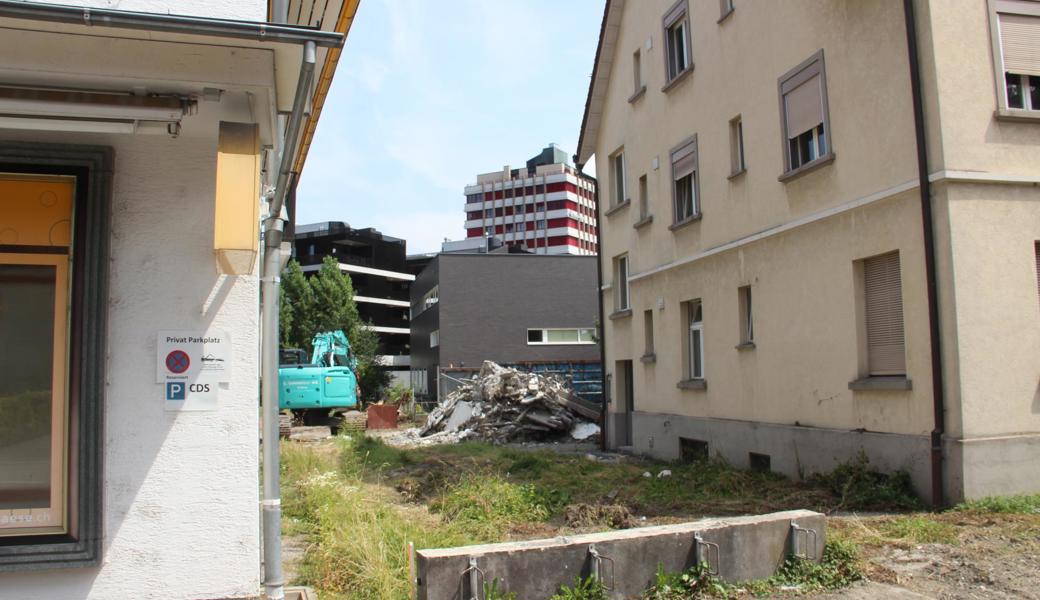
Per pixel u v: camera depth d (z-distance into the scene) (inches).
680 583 230.7
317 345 1299.2
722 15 611.2
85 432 201.3
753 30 565.6
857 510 382.0
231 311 215.6
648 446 729.6
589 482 508.7
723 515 383.9
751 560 241.6
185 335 212.2
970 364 374.0
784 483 466.3
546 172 5009.8
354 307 2502.5
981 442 368.8
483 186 5182.1
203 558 209.3
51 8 163.9
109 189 208.1
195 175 215.6
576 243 4987.7
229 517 211.6
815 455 479.5
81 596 201.6
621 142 819.4
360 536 290.0
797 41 510.0
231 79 188.1
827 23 477.7
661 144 721.6
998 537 308.0
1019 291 386.3
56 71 181.5
